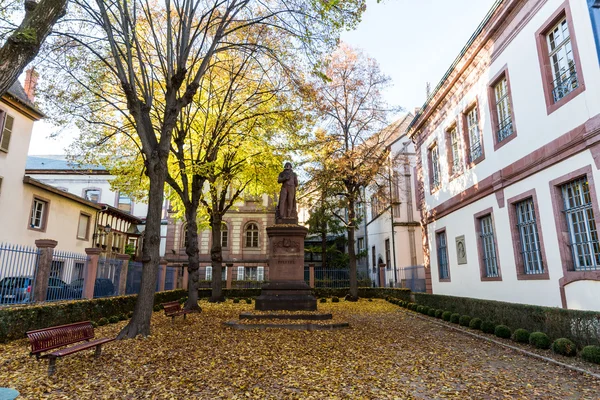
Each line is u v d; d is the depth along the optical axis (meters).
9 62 5.05
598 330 7.16
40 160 33.03
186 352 7.48
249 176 19.09
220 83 16.11
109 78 13.47
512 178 11.10
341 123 22.08
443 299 14.57
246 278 31.61
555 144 9.18
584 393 5.36
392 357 7.39
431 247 18.02
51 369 5.86
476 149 13.77
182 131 13.95
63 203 22.03
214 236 20.55
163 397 4.99
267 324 10.64
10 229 17.94
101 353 7.29
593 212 8.05
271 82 15.19
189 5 10.75
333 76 22.02
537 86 9.93
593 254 8.30
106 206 25.69
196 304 15.20
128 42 9.61
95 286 13.82
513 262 11.16
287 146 17.12
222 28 10.38
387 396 5.11
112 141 16.38
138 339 8.66
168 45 10.22
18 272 10.68
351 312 16.38
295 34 10.41
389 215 28.12
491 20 11.84
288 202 14.11
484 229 13.30
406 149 28.16
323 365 6.65
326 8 8.52
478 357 7.57
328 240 37.28
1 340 8.31
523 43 10.55
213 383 5.57
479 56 12.95
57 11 5.54
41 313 9.62
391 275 27.48
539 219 9.90
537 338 8.26
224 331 10.12
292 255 13.13
